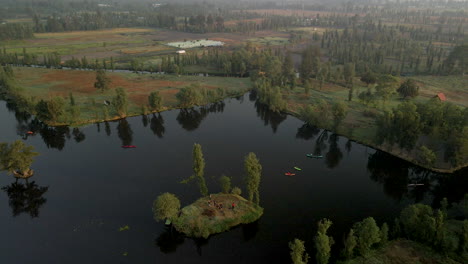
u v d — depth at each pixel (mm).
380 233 75750
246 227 87312
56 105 151750
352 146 139000
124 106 162000
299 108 183000
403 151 129250
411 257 73625
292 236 84188
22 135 144625
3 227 86750
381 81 187000
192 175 112250
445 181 113500
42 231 85250
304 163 124250
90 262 75375
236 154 129875
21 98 174125
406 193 106375
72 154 127688
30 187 104688
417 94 190875
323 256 69562
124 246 80250
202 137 146875
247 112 182875
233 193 97312
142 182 107562
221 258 77000
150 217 90438
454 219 88625
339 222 89875
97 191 102500
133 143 138875
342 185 109688
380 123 131125
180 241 82125
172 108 180625
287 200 99562
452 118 127812
